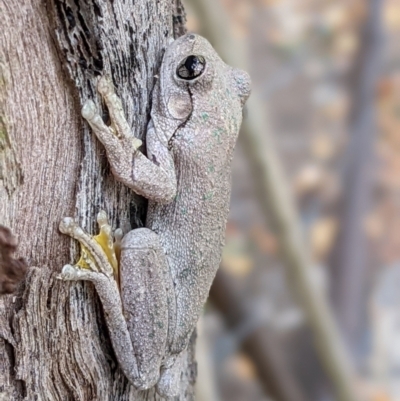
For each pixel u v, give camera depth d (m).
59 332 0.19
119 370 0.20
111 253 0.19
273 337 0.34
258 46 0.44
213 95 0.20
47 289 0.19
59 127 0.19
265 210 0.27
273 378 0.31
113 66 0.19
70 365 0.20
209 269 0.20
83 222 0.19
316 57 0.44
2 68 0.18
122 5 0.19
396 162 0.44
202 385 0.26
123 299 0.20
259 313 0.32
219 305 0.30
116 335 0.20
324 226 0.41
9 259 0.18
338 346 0.29
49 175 0.19
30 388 0.19
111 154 0.19
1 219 0.19
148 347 0.20
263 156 0.27
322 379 0.35
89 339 0.20
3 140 0.18
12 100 0.18
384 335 0.38
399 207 0.43
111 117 0.19
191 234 0.20
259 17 0.44
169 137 0.20
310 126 0.44
